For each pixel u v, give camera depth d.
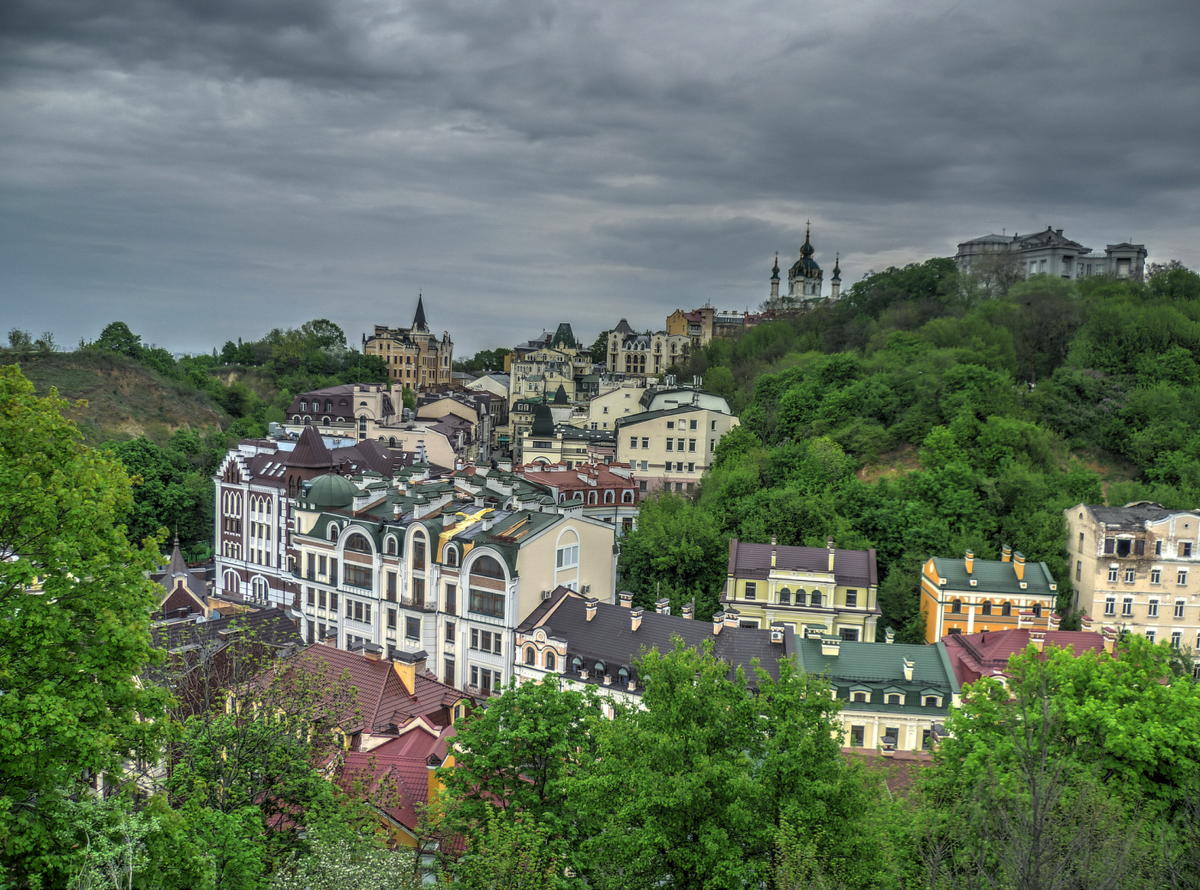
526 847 34.06
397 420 185.50
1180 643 86.44
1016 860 26.59
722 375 186.00
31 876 24.89
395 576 81.62
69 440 32.66
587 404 197.12
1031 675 45.75
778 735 35.81
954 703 65.06
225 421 191.50
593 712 44.12
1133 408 122.19
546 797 41.91
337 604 87.31
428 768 50.25
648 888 35.25
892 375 135.25
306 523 93.25
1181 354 134.75
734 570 84.94
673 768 36.25
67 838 26.33
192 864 27.86
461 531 78.38
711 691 38.53
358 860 30.23
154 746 31.22
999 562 86.06
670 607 87.19
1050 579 83.62
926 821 36.25
